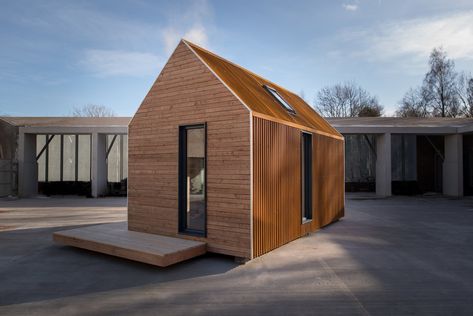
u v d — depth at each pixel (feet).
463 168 68.03
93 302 14.30
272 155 22.17
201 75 22.27
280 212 23.24
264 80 32.76
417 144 73.82
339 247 24.11
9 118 79.66
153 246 20.17
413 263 20.22
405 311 13.41
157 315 12.99
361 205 50.93
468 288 15.99
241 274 18.02
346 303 14.19
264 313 13.19
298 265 19.66
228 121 20.72
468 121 72.08
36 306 13.89
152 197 24.58
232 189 20.44
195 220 27.55
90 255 22.04
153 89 25.09
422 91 128.77
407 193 66.85
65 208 47.67
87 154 73.36
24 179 64.44
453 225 33.53
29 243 25.52
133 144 26.11
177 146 23.26
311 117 34.68
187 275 17.88
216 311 13.37
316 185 30.50
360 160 75.87
